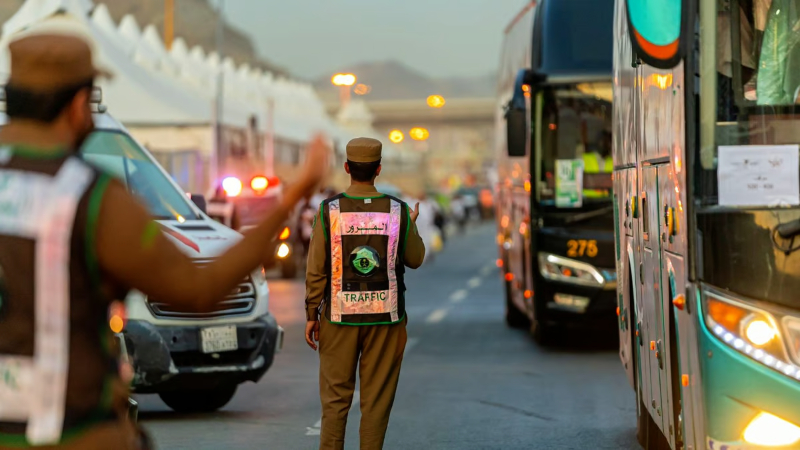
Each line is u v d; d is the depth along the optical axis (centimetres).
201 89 8625
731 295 1127
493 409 2227
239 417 2123
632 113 1691
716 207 1140
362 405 1483
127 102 6819
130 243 660
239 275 672
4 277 661
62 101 687
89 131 711
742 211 1132
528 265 3241
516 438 1930
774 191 1133
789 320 1110
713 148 1146
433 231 9288
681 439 1291
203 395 2175
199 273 670
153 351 1917
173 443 1861
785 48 1156
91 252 662
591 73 3155
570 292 3142
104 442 674
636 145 1642
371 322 1462
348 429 2033
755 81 1154
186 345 1953
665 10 1119
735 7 1155
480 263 7800
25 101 685
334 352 1470
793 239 1113
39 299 659
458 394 2416
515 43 3894
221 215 3556
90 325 671
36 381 660
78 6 6656
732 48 1155
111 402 681
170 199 2150
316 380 2625
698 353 1144
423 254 1506
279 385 2547
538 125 3167
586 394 2406
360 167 1477
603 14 3188
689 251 1151
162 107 6850
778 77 1155
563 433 1972
